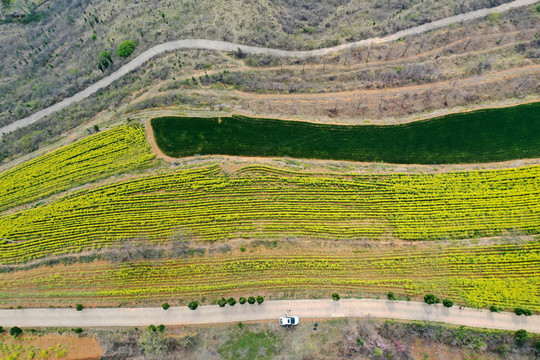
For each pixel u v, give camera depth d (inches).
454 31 2977.4
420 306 1865.2
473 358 1736.0
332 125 2539.4
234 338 1823.3
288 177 2309.3
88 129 2706.7
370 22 3307.1
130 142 2554.1
